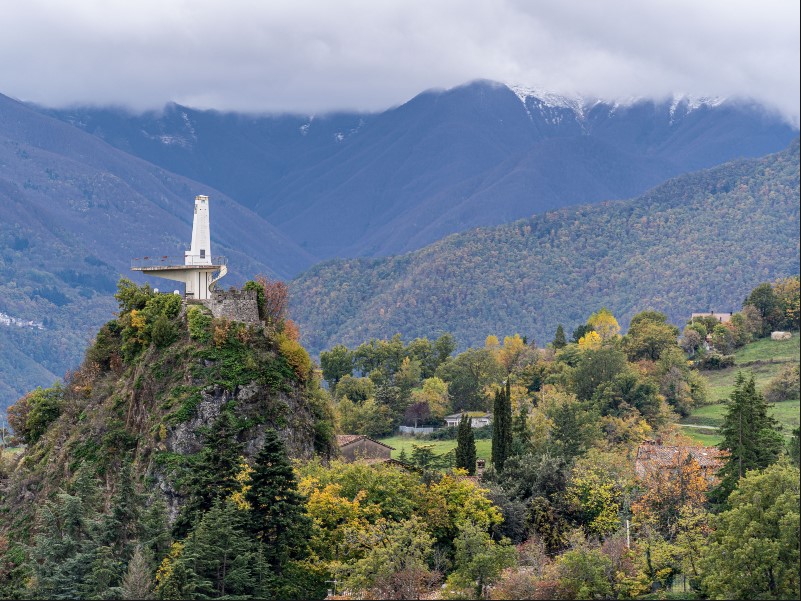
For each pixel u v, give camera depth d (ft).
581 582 547.08
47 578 565.94
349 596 549.13
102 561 560.20
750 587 528.63
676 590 589.73
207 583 533.55
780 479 570.87
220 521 556.51
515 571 558.56
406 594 539.70
